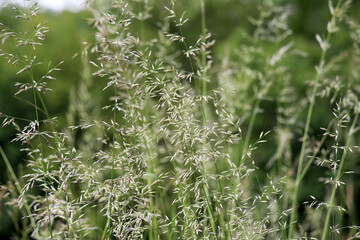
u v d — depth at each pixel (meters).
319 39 2.76
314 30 9.20
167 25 2.55
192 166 1.82
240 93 3.30
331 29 2.77
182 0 4.80
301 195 5.16
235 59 6.83
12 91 7.07
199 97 1.91
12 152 6.08
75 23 7.97
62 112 7.15
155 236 1.86
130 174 1.68
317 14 9.27
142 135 1.74
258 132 6.19
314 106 6.16
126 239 1.78
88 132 2.62
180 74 1.78
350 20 2.84
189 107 1.77
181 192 1.85
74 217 1.78
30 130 1.63
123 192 1.67
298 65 6.77
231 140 1.81
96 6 1.56
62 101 7.25
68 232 1.69
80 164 1.70
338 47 7.15
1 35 1.57
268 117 6.23
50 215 1.66
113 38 1.57
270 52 6.62
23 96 7.06
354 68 3.23
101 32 1.53
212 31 9.42
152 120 1.92
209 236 1.84
